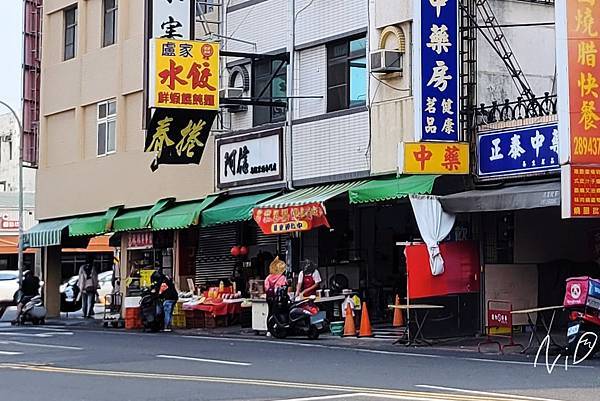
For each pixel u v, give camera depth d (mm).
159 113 22891
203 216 25312
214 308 24703
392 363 15242
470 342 18688
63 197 32688
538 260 20469
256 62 25250
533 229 20453
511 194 17656
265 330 22438
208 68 22938
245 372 14391
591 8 16422
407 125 20656
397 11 20953
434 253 18750
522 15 20719
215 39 26422
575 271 20594
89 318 32406
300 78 23953
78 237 33688
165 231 28500
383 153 21219
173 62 22641
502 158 18922
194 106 22797
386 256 24312
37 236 32469
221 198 25844
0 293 39000
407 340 18781
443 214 18875
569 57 16391
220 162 26031
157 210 27406
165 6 23188
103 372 14844
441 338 18891
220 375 14039
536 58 20844
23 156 33688
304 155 23469
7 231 52875
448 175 19344
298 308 20953
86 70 31719
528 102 19453
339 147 22469
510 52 20406
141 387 12836
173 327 25844
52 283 33625
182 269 27859
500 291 19766
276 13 24656
